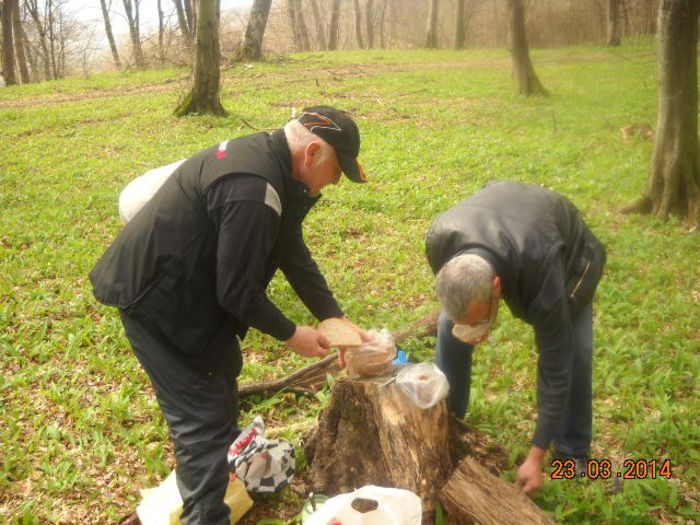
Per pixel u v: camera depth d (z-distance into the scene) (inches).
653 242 262.8
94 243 283.0
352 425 135.9
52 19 1563.7
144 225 110.7
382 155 425.7
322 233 290.2
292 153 109.6
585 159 402.3
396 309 218.7
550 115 548.1
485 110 580.7
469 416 158.9
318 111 109.6
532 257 106.0
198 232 108.3
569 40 1126.4
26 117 573.9
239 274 105.9
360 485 134.6
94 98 693.9
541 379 113.0
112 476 148.6
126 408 168.1
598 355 186.2
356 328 136.4
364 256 264.1
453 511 114.3
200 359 115.9
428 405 124.0
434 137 480.4
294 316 214.8
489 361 183.5
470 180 370.9
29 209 328.2
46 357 196.1
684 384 169.6
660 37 280.2
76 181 380.5
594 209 308.0
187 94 554.9
